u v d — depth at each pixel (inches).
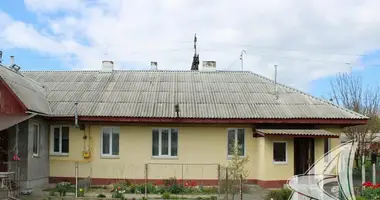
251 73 1108.5
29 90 849.5
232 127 896.9
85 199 694.5
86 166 892.6
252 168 892.6
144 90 979.9
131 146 896.3
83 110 880.9
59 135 903.1
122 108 892.0
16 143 766.5
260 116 868.0
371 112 1453.0
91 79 1044.5
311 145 880.9
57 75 1070.4
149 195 741.9
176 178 872.3
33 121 805.2
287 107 913.5
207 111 884.0
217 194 733.9
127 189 778.8
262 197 708.7
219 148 893.8
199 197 720.3
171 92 970.1
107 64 1103.0
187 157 893.2
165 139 903.1
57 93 954.7
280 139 853.2
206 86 1012.5
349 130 1259.8
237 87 1010.1
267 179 838.5
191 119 861.8
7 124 717.3
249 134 896.3
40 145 843.4
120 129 900.0
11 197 663.1
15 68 928.3
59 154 899.4
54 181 890.1
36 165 815.7
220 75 1090.7
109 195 736.3
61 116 860.6
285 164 849.5
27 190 745.6
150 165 891.4
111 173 890.1
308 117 869.8
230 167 751.7
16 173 756.6
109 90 976.9
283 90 1002.1
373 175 778.8
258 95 968.3
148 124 895.7
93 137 897.5
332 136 838.5
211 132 898.7
